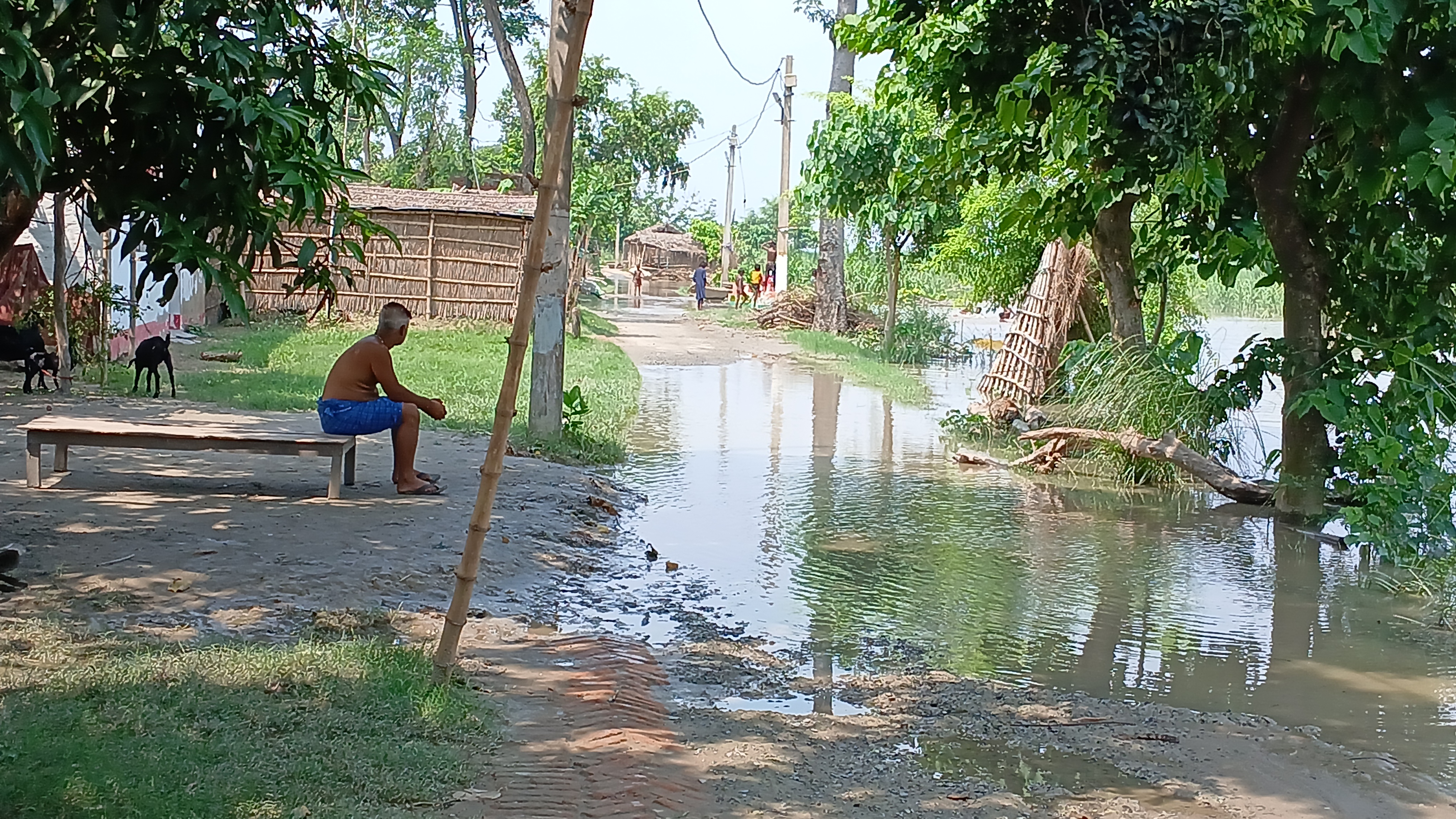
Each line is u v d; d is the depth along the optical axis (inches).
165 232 215.6
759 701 254.2
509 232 1103.0
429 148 1849.2
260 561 307.3
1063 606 339.9
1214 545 422.6
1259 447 629.3
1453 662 298.8
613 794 189.5
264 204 252.1
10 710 195.2
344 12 329.7
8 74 173.5
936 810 199.5
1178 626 324.5
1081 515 469.4
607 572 351.6
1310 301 474.6
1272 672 287.7
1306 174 479.2
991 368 727.1
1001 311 1151.0
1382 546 399.2
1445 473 423.5
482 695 231.5
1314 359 472.4
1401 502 406.0
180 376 683.4
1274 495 489.1
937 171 599.5
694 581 348.5
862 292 1501.0
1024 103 407.8
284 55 261.7
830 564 377.4
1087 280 712.4
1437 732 250.8
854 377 954.1
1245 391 521.0
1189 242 537.0
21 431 481.7
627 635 292.8
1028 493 511.5
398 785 183.2
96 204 225.0
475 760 199.2
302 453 380.5
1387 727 253.1
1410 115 390.9
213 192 223.8
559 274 536.4
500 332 1053.8
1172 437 526.0
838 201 1027.9
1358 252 471.8
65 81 204.4
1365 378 462.3
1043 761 226.8
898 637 306.0
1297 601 351.3
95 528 327.9
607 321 1409.9
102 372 634.8
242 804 168.6
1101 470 564.4
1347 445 450.6
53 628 244.4
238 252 233.0
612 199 1768.0
